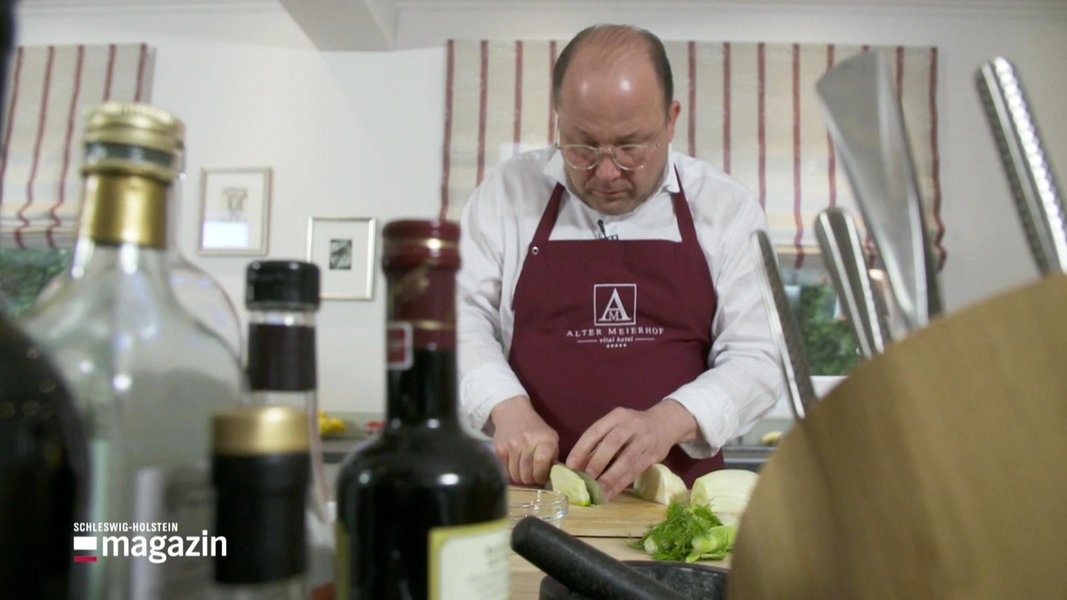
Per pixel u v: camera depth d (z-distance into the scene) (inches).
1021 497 7.6
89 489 8.6
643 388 51.2
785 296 12.0
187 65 95.8
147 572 8.8
